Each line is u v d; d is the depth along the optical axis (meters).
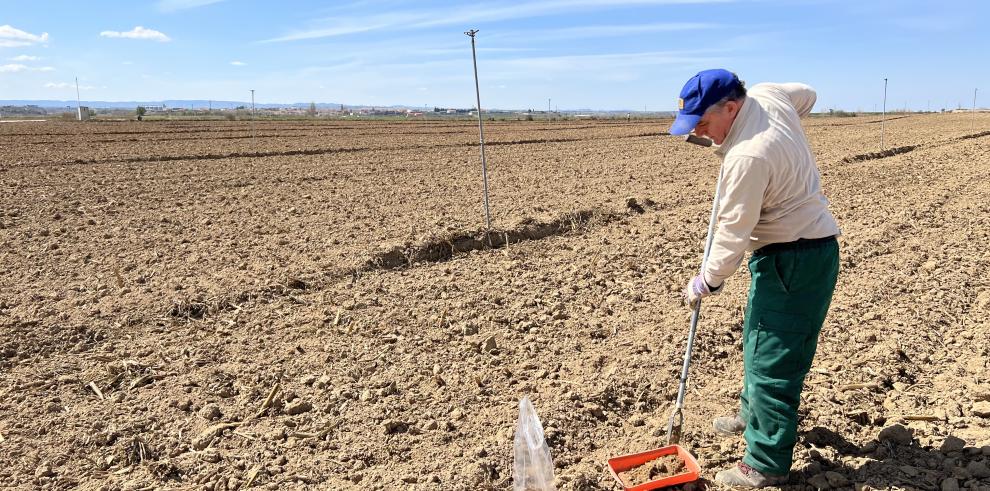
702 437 3.51
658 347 4.60
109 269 6.40
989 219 8.16
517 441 2.96
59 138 23.22
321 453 3.46
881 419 3.60
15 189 10.95
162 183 11.89
